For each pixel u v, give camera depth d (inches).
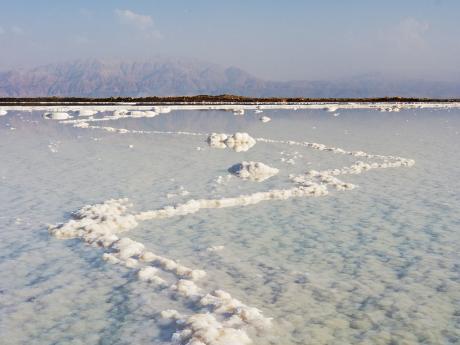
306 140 1270.9
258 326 291.7
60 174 768.9
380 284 358.9
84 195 627.5
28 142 1185.4
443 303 328.2
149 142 1194.0
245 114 2429.9
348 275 375.6
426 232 482.3
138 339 279.7
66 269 386.0
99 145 1130.7
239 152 1028.5
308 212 555.2
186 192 637.9
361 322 301.1
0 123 1745.8
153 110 2551.7
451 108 3211.1
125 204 578.2
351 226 502.6
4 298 335.6
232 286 354.3
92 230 468.1
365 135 1400.1
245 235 472.4
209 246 441.4
